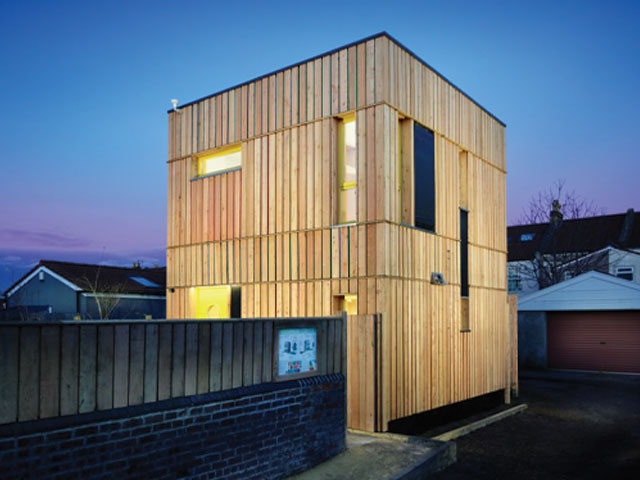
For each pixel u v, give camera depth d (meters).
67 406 4.21
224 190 11.47
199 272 11.76
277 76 10.77
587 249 26.89
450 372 10.78
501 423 11.14
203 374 5.37
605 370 19.77
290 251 10.21
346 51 9.76
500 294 13.46
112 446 4.46
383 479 6.18
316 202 9.91
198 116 12.18
